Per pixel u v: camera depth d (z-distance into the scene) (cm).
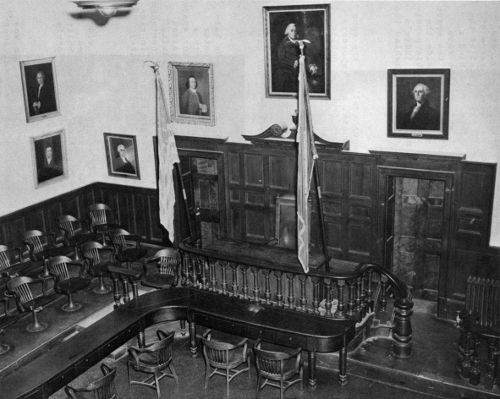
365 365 991
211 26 1250
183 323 1127
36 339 1135
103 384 859
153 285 1154
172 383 981
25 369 905
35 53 1310
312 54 1150
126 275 1084
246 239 1348
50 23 1337
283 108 1227
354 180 1184
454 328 1111
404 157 1116
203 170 1409
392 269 1245
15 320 1173
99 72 1420
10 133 1279
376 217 1181
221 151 1312
